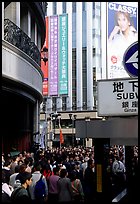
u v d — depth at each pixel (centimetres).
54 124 5600
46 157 1484
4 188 717
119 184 1103
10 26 1798
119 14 3416
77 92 6756
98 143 534
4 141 2467
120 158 1753
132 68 575
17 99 2316
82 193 989
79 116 6538
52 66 5822
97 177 543
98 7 6825
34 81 2227
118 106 488
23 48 2033
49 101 6731
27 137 2577
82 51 6831
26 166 917
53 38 5897
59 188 922
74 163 1417
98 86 496
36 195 868
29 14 2473
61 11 6919
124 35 3384
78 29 6869
